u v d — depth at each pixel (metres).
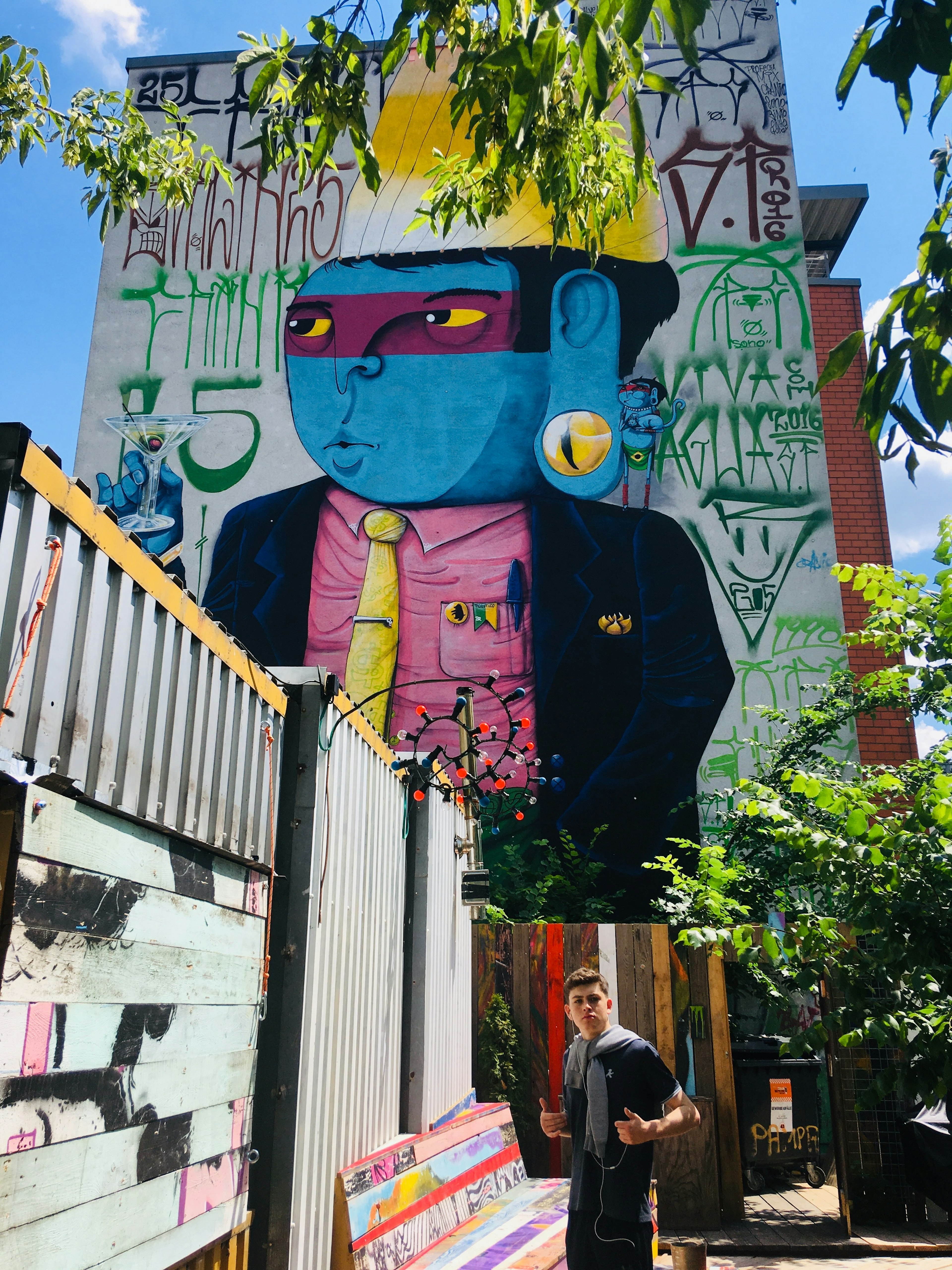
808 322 15.31
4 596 2.59
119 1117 3.14
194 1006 3.77
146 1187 3.31
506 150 3.43
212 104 16.83
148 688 3.46
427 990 6.93
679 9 2.17
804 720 11.91
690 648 13.98
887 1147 8.44
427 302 15.66
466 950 9.00
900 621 5.60
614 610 14.17
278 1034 4.54
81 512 2.97
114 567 3.23
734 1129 8.53
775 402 14.98
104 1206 3.02
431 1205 5.98
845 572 5.88
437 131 16.28
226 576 14.77
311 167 4.14
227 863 4.21
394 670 14.15
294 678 5.08
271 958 4.65
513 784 13.42
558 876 12.36
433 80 16.44
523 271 15.66
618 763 13.52
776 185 15.93
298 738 4.98
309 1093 4.59
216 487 15.20
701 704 13.76
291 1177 4.32
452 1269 5.32
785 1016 9.68
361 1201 5.08
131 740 3.30
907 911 4.57
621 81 2.90
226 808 4.18
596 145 4.87
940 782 4.66
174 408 15.55
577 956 9.44
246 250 16.17
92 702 3.05
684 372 15.15
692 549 14.39
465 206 5.43
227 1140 4.03
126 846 3.29
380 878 6.25
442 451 14.99
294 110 4.53
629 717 13.71
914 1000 4.77
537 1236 6.05
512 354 15.33
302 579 14.65
